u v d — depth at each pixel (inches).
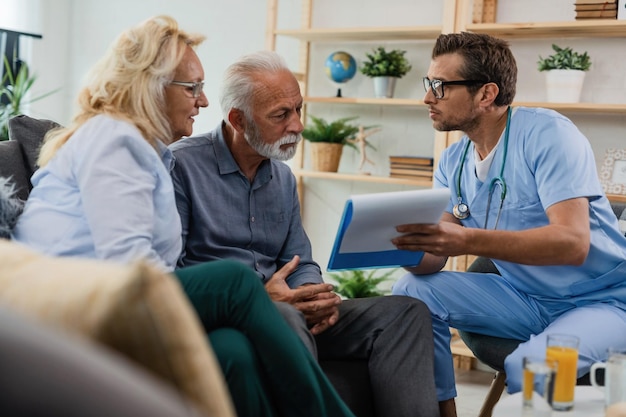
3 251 45.8
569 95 147.4
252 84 92.6
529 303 102.8
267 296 68.0
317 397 67.5
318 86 181.3
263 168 97.5
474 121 99.6
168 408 31.5
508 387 91.4
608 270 97.9
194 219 93.7
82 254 74.8
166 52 82.2
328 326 90.9
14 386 28.4
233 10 191.8
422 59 171.2
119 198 73.7
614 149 150.9
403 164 162.9
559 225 91.9
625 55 152.6
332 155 170.9
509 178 100.1
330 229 182.7
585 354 90.4
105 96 80.2
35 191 79.3
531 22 149.9
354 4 178.4
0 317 30.3
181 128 85.7
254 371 65.7
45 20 206.1
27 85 187.6
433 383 90.0
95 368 30.6
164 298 38.6
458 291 102.3
